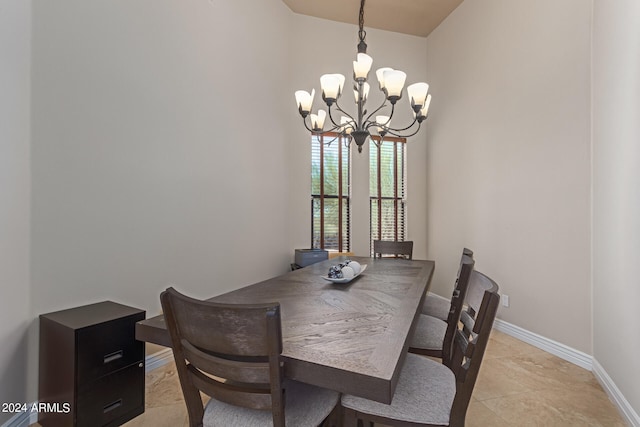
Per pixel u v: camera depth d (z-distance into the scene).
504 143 3.19
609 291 2.06
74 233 1.90
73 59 1.88
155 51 2.38
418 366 1.43
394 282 2.05
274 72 3.80
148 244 2.34
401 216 4.59
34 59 1.70
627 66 1.82
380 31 4.48
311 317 1.35
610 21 2.05
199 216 2.77
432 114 4.48
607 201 2.09
